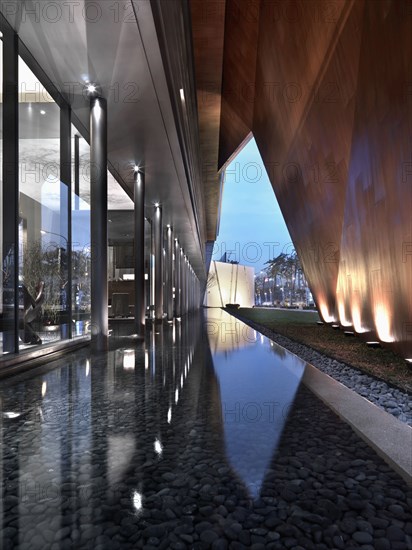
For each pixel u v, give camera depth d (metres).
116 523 1.72
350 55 8.68
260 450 2.58
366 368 8.57
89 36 6.00
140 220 12.60
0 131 5.80
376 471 2.24
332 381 4.91
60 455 2.51
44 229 7.87
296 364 6.31
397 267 8.32
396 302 8.93
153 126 9.18
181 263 32.62
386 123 7.59
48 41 6.12
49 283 7.84
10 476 2.21
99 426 3.11
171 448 2.62
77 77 7.18
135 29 5.83
